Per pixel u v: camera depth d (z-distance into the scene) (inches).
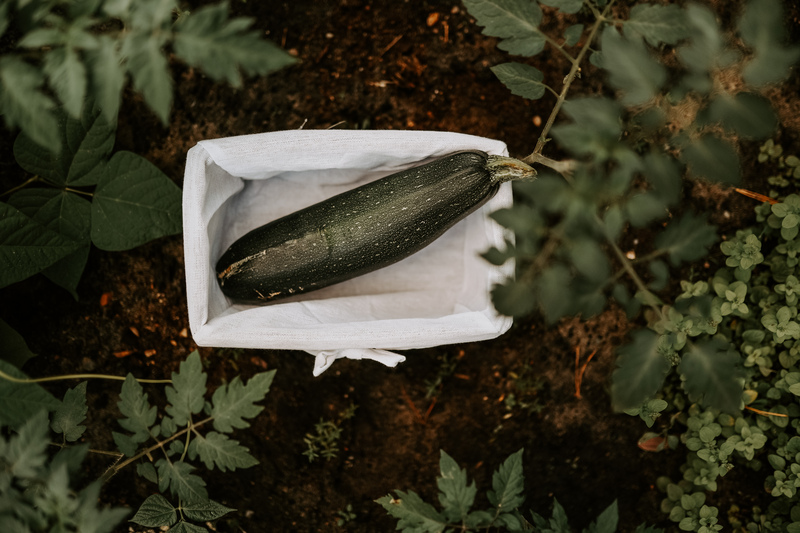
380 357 55.6
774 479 64.5
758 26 33.4
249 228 57.9
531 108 65.1
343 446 69.8
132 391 52.6
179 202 57.0
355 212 49.4
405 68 64.2
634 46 35.6
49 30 32.8
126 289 65.7
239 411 52.1
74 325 65.9
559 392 69.7
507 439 70.7
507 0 43.4
